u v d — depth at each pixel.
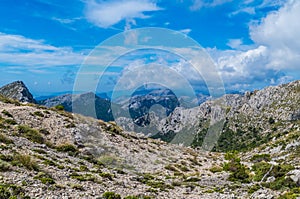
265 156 76.69
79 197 19.95
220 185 36.19
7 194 17.16
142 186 27.89
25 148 30.73
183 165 41.38
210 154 72.94
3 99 53.03
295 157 64.94
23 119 42.16
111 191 23.53
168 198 25.39
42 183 20.92
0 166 21.72
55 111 50.53
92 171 29.11
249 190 32.53
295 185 34.06
